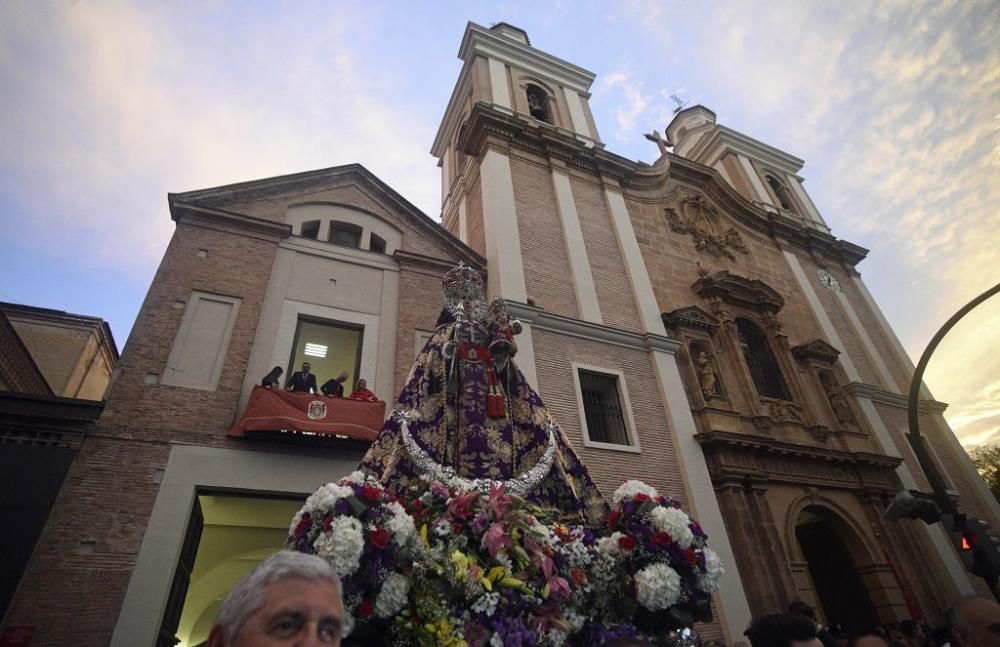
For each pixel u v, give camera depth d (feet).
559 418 41.29
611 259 56.49
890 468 56.24
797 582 42.63
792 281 72.95
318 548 8.72
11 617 23.84
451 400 12.64
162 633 26.99
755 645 13.34
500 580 9.46
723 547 40.09
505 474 11.66
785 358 59.52
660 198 68.54
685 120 111.45
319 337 43.11
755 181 88.07
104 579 25.98
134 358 32.68
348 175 48.60
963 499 63.16
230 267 38.73
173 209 39.68
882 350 74.74
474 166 63.31
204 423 32.09
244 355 35.40
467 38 75.46
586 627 10.37
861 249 84.69
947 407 71.10
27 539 25.58
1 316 41.01
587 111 74.59
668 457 44.19
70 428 28.89
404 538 9.18
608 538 11.19
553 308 48.65
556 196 57.77
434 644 8.75
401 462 11.28
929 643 35.12
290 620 6.55
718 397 50.75
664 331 52.54
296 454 32.94
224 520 43.09
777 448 48.37
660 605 10.18
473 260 48.88
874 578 48.80
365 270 43.57
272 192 44.70
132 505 28.25
